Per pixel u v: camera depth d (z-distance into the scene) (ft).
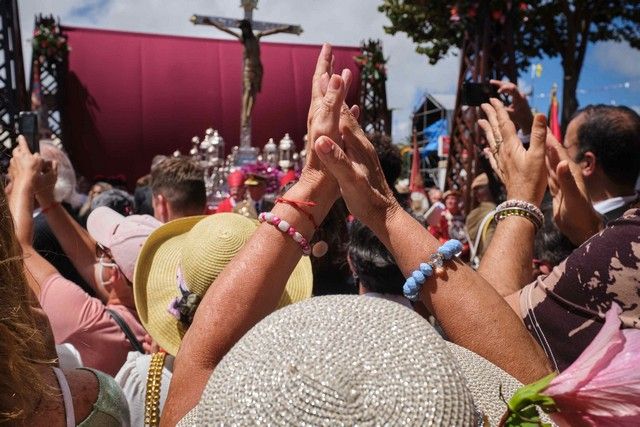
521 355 3.78
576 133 8.00
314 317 2.55
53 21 62.59
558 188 6.82
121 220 9.37
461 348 3.58
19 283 3.57
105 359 7.70
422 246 3.99
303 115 71.87
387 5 54.54
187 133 68.28
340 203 8.02
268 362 2.41
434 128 85.10
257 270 3.99
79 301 7.60
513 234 5.41
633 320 4.82
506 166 5.69
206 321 3.94
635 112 7.95
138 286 7.52
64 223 8.91
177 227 8.06
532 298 5.24
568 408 2.66
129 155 66.90
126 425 4.07
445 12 52.16
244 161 39.24
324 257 8.21
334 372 2.34
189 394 3.85
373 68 67.77
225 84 69.46
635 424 2.54
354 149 4.08
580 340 4.99
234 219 6.66
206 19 47.06
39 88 62.03
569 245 8.57
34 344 3.59
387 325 2.51
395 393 2.33
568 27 52.01
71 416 3.64
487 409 3.17
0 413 3.18
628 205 7.73
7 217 3.55
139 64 67.31
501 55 30.40
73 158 65.77
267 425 2.29
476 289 3.90
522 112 8.19
